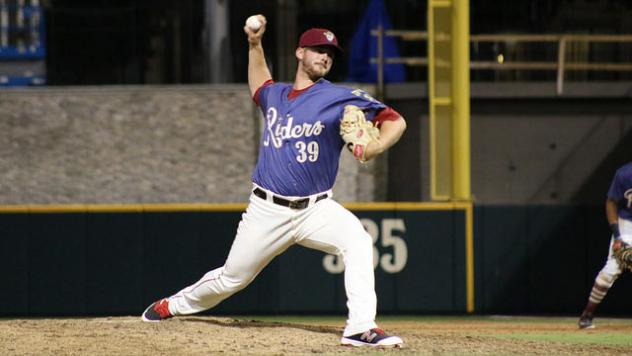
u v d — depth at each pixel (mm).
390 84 57656
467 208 44344
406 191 57344
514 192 57406
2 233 44531
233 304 44406
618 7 61031
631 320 42062
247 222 20719
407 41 61875
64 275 44562
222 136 57062
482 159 57406
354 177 57125
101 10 62031
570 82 57750
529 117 57375
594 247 44188
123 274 44531
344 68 62156
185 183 57062
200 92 57031
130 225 44594
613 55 60812
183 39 62312
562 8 61219
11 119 56938
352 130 19000
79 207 44594
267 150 20406
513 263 44406
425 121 57188
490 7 61438
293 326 23078
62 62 61875
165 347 19828
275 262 44344
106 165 57031
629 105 57219
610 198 34250
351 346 20109
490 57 61125
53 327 22391
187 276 44406
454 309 44312
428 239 44281
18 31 61469
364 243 20266
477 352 20125
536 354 20188
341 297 44250
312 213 20234
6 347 19875
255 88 21000
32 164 57000
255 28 20906
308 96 20031
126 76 62250
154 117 57062
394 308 44250
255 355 19031
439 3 51844
